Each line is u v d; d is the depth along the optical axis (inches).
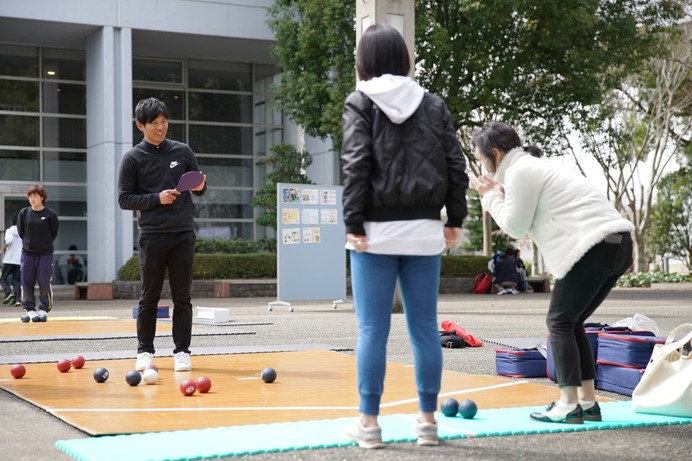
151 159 267.0
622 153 1312.7
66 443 162.4
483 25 883.4
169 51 1067.9
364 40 161.3
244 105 1141.1
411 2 545.0
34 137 1037.2
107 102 941.2
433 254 157.9
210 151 1122.7
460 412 188.4
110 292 884.0
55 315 585.0
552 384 245.3
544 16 894.4
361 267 158.4
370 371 158.2
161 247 265.1
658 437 170.7
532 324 473.7
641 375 223.9
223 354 320.8
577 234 179.9
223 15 988.6
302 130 1122.0
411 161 155.4
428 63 888.3
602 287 187.5
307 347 343.9
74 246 1049.5
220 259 922.1
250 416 192.1
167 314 542.3
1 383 244.8
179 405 207.2
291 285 631.8
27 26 946.7
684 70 1232.2
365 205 155.8
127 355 313.3
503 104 932.6
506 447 160.6
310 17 908.6
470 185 196.2
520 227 185.8
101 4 936.9
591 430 177.8
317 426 179.3
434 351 160.2
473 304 719.1
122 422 184.2
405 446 161.0
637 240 1374.3
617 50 937.5
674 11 951.6
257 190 1143.6
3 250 727.7
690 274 1444.4
